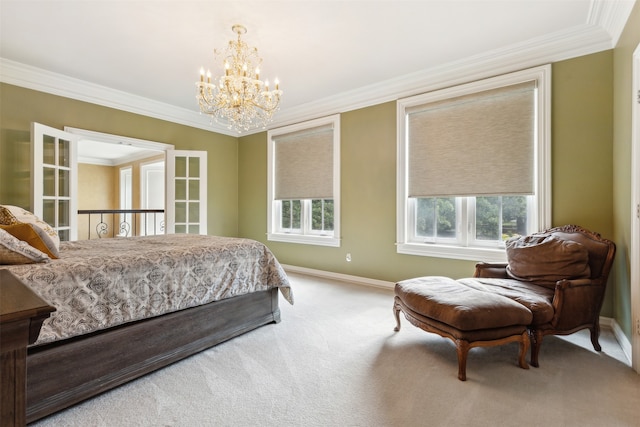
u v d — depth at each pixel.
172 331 1.99
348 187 4.16
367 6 2.32
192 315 2.11
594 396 1.64
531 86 2.87
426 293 2.12
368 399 1.63
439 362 2.02
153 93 4.08
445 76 3.34
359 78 3.62
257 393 1.69
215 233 5.24
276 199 4.99
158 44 2.86
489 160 3.13
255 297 2.56
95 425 1.44
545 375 1.86
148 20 2.49
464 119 3.27
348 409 1.55
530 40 2.80
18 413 0.67
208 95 2.71
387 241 3.84
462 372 1.80
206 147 5.10
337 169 4.23
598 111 2.62
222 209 5.33
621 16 2.21
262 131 5.18
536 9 2.37
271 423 1.45
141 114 4.31
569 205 2.74
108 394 1.68
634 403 1.58
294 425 1.44
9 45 2.88
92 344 1.63
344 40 2.80
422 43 2.86
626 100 2.20
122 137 4.10
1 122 3.17
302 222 4.73
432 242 3.58
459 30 2.65
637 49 1.86
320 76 3.57
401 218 3.69
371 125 3.95
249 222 5.41
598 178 2.62
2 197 3.19
